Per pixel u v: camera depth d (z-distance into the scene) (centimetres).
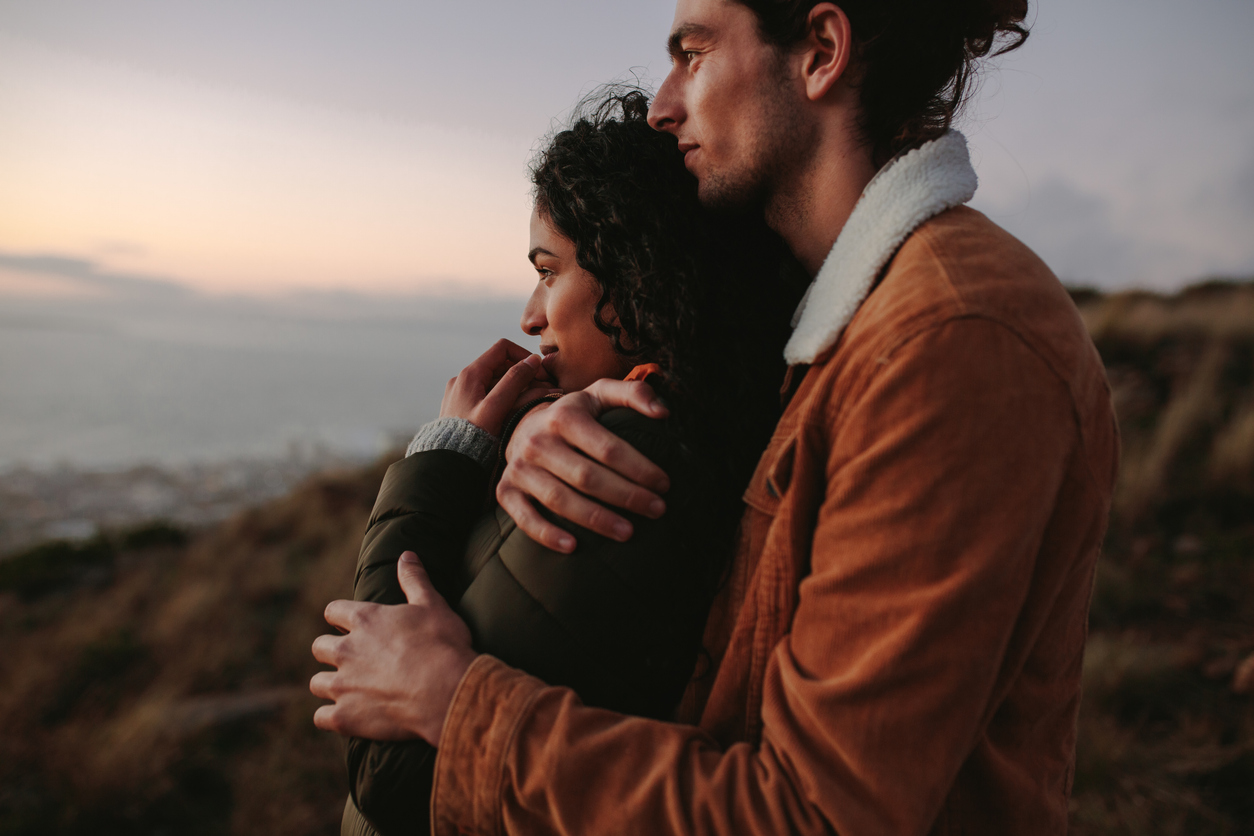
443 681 67
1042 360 55
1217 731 275
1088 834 234
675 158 89
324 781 389
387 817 71
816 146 75
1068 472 57
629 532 69
